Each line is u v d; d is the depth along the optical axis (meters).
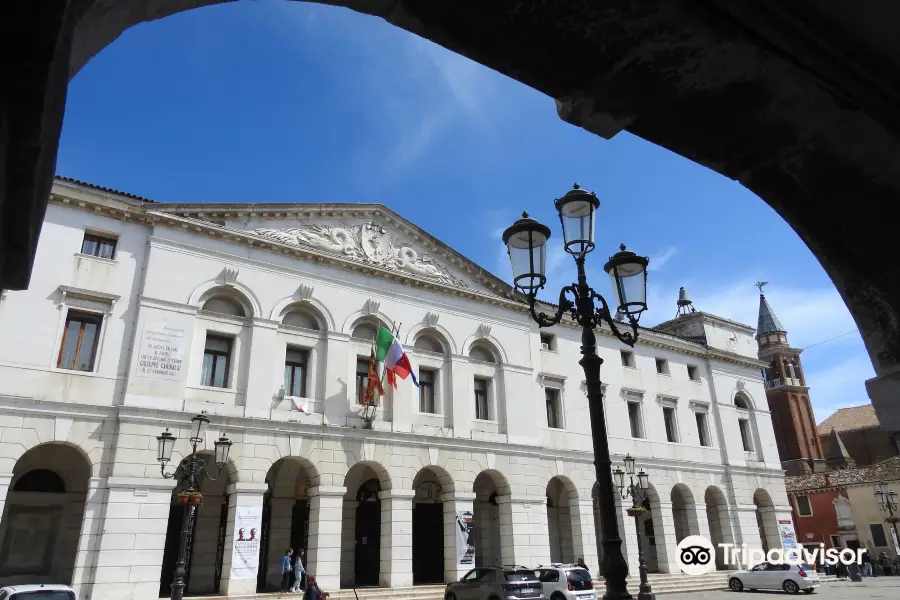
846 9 2.35
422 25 2.27
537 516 29.80
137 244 23.39
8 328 20.11
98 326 22.03
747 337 44.19
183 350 22.95
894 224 2.85
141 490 20.64
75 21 1.69
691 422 38.53
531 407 31.75
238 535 21.92
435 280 30.61
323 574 23.08
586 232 9.45
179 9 2.06
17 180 1.70
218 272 24.69
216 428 22.61
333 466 24.69
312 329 26.59
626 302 9.95
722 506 37.97
